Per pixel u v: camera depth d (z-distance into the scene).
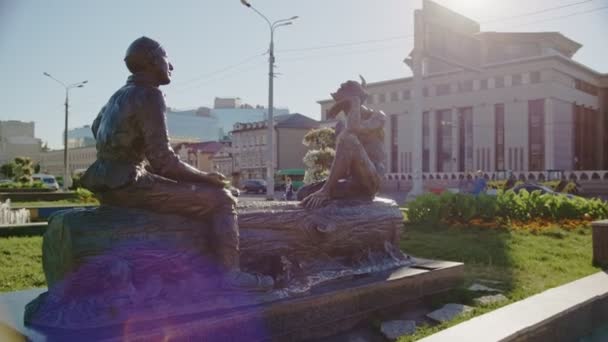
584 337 4.06
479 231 10.03
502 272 6.23
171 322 2.78
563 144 38.56
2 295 3.59
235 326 2.98
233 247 3.23
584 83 42.09
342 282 4.01
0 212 12.91
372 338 3.70
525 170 37.94
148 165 3.24
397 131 45.56
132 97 3.04
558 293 4.36
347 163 4.71
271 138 21.92
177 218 3.15
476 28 21.48
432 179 39.88
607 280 4.94
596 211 11.37
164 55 3.21
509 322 3.40
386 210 4.88
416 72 19.69
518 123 38.50
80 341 2.48
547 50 40.31
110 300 2.71
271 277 3.48
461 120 41.75
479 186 17.47
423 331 3.80
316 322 3.52
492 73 39.84
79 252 2.78
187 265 3.10
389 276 4.29
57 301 2.79
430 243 8.51
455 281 4.89
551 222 10.87
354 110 4.93
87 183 3.06
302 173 43.94
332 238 4.21
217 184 3.30
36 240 8.56
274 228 3.81
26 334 2.57
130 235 2.94
